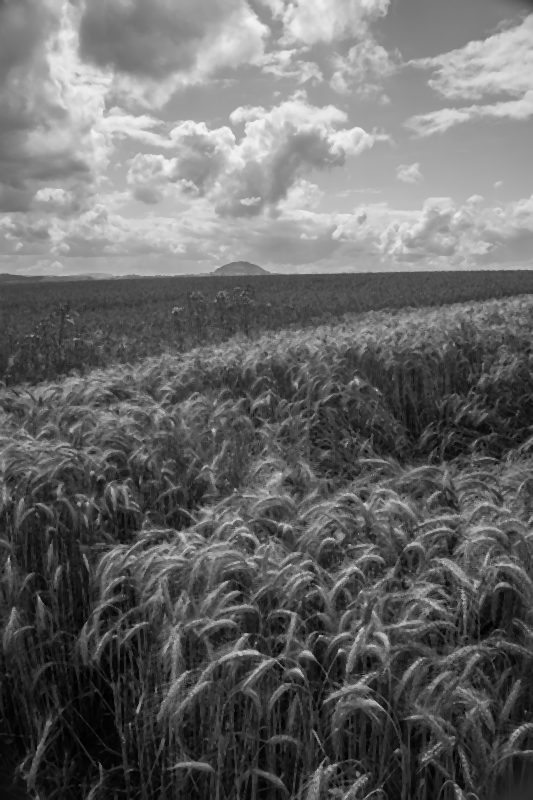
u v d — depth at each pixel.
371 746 2.47
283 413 6.61
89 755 3.01
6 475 4.06
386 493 3.59
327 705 2.53
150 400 6.40
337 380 7.41
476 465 5.25
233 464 5.07
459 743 2.33
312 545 3.17
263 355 8.30
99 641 3.00
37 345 12.03
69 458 4.21
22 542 3.88
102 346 12.80
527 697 2.57
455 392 7.87
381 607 2.61
